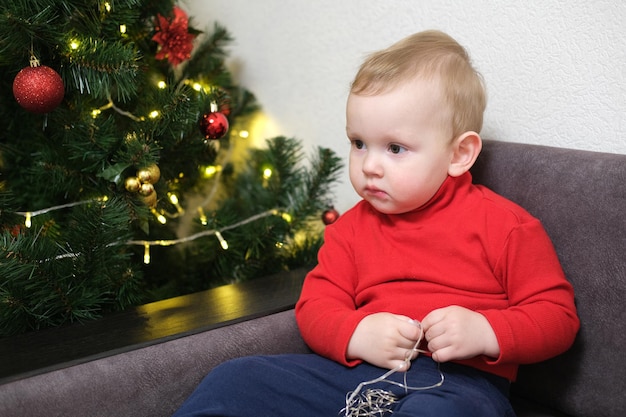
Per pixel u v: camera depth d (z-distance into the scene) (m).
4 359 0.91
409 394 0.87
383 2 1.35
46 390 0.84
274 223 1.47
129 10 1.26
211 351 0.97
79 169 1.31
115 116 1.42
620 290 0.91
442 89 0.95
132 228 1.43
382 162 0.96
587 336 0.94
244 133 1.62
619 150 1.04
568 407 0.96
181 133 1.33
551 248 0.95
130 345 0.95
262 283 1.26
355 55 1.42
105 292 1.19
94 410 0.87
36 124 1.34
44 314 1.10
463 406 0.81
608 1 1.03
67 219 1.32
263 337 1.02
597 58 1.05
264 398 0.88
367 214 1.09
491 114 1.20
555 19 1.09
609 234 0.92
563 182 0.99
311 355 0.98
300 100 1.57
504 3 1.16
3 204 1.24
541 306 0.90
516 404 1.02
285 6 1.55
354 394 0.87
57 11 1.19
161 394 0.92
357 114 0.96
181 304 1.13
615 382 0.91
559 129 1.11
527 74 1.14
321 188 1.50
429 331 0.89
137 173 1.26
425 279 0.99
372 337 0.92
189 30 1.45
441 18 1.25
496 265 0.95
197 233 1.54
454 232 0.99
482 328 0.88
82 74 1.19
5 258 1.06
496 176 1.07
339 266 1.07
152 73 1.50
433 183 0.98
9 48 1.12
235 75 1.72
